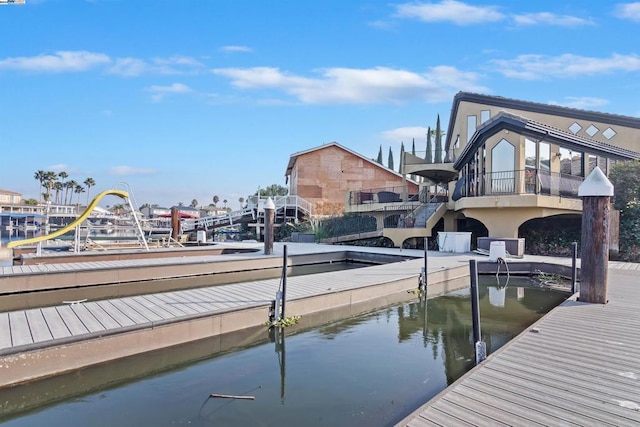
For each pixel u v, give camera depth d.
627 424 2.87
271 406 3.92
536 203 13.09
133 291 10.11
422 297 9.30
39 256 11.85
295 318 6.79
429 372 4.81
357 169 30.45
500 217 14.27
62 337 4.51
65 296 9.40
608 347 4.48
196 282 11.41
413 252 15.09
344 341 5.97
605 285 6.52
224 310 5.95
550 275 11.37
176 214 20.22
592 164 16.92
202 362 5.07
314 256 14.75
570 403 3.19
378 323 7.04
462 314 7.74
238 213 28.88
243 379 4.55
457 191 20.06
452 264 11.53
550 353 4.31
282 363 5.05
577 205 14.61
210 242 20.94
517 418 2.96
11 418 3.68
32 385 4.21
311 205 28.58
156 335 5.21
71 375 4.48
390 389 4.33
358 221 22.22
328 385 4.41
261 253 14.60
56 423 3.58
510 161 14.27
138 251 14.11
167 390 4.26
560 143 14.82
